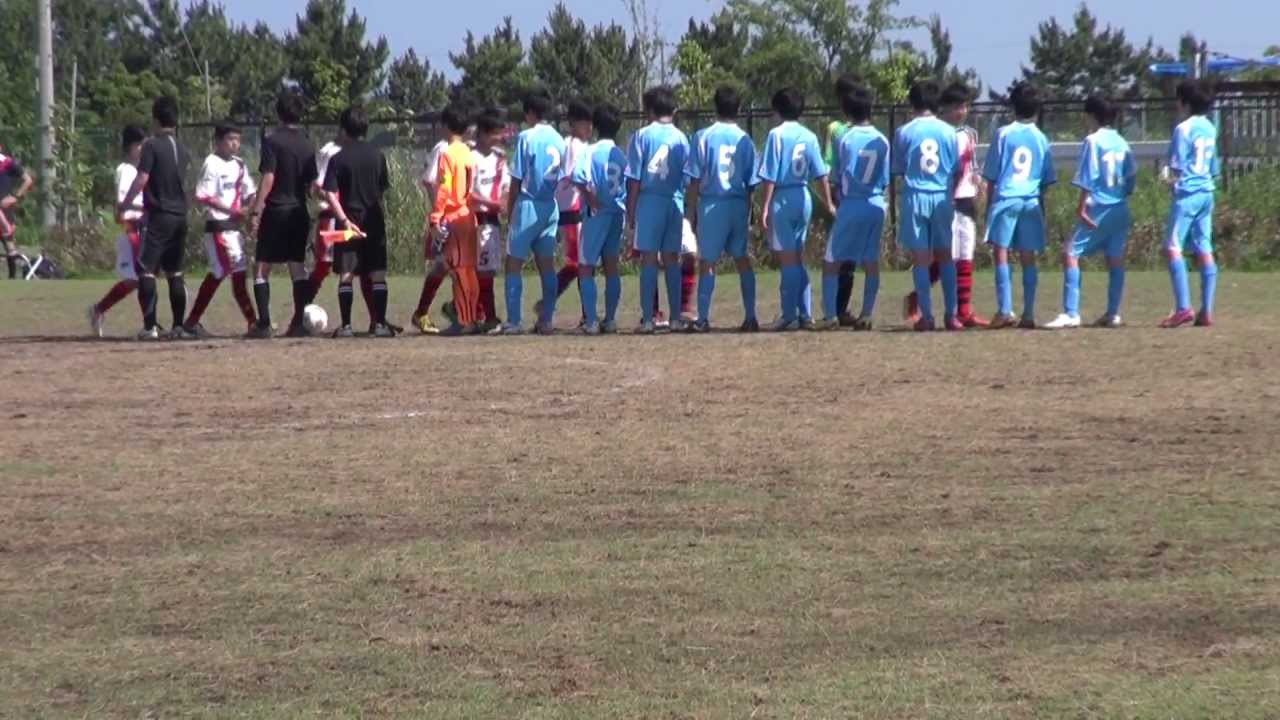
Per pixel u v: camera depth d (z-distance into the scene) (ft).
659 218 85.35
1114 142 83.30
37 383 69.67
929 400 61.41
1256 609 35.88
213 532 43.86
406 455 53.01
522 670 33.22
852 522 43.68
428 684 32.53
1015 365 69.97
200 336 88.33
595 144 86.38
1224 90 154.81
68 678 33.32
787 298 85.97
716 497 46.65
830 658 33.47
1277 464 49.34
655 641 34.71
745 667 33.09
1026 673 32.37
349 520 44.83
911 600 37.04
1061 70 374.02
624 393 64.59
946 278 84.38
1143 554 40.14
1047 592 37.42
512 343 81.92
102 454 53.93
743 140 85.15
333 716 30.96
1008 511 44.47
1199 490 46.32
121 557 41.63
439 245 86.94
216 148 87.04
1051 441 53.36
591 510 45.44
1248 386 63.36
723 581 38.68
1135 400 60.64
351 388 67.21
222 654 34.53
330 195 85.30
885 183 84.74
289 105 86.28
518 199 86.53
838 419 57.88
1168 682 31.71
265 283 87.10
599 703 31.30
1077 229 84.07
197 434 57.36
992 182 84.02
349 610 37.17
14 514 45.91
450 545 42.19
